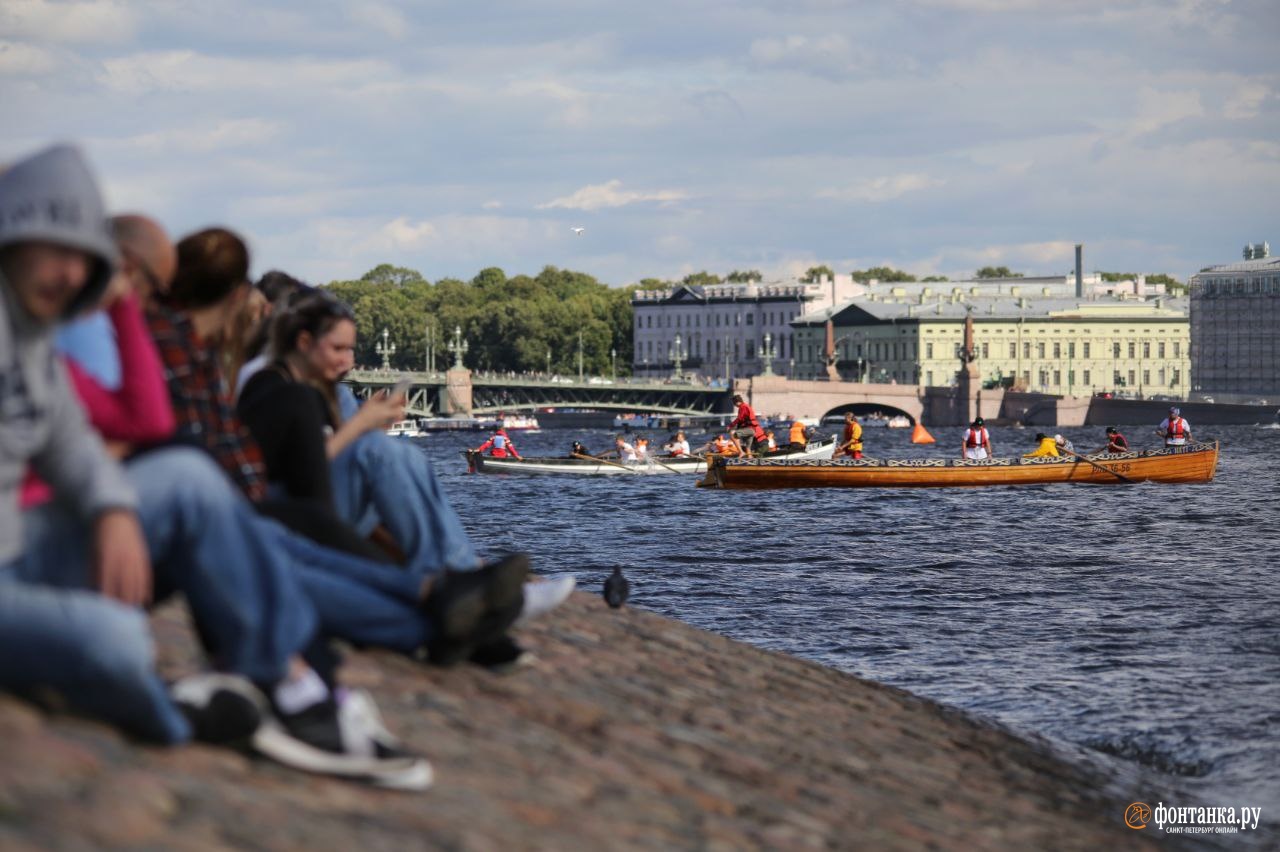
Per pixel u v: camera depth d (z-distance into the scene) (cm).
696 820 1128
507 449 13888
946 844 1285
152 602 960
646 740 1359
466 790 1021
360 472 1533
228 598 940
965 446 10206
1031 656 3234
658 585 5106
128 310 914
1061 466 10188
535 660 1575
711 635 2227
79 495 852
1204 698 2636
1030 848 1377
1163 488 9981
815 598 4600
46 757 799
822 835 1192
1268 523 7338
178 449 940
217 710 924
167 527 929
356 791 949
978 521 7625
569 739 1282
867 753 1631
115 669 843
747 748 1461
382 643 1196
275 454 1272
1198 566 5416
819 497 9450
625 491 10700
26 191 791
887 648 3422
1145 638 3494
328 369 1418
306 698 962
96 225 807
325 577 1162
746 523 7762
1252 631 3609
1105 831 1565
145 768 845
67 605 833
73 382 892
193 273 1162
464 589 1186
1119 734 2298
